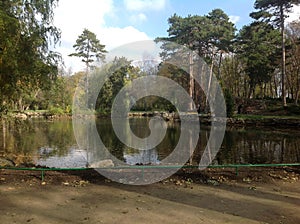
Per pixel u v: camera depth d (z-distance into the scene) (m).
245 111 30.94
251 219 3.98
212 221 3.90
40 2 9.22
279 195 5.02
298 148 12.72
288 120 22.97
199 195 5.00
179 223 3.83
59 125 24.23
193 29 29.45
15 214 4.09
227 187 5.47
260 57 32.84
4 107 9.59
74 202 4.60
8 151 11.67
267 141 15.04
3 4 8.18
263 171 6.52
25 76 8.28
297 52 32.19
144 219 3.95
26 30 8.30
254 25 30.02
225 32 30.31
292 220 3.96
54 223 3.80
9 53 7.30
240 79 40.09
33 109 36.00
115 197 4.86
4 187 5.30
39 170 6.12
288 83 35.59
